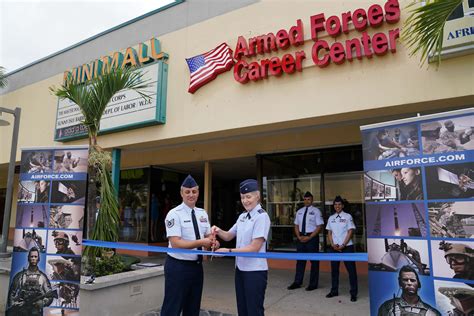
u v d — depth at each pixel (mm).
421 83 5191
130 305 5266
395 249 3029
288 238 8844
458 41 4840
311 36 6078
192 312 3938
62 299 4336
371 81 5555
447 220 2822
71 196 4496
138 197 11961
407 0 5367
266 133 8602
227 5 7316
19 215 4586
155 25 8445
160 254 11766
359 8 5801
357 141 7758
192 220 3977
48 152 4645
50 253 4434
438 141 2926
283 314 5383
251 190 3852
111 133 8641
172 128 7695
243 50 6758
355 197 8164
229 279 7941
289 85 6285
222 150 9914
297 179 8867
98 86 6051
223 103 7031
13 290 4449
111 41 9430
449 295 2762
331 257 3549
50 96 10836
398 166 3092
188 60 7527
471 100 5117
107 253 5871
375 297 3076
